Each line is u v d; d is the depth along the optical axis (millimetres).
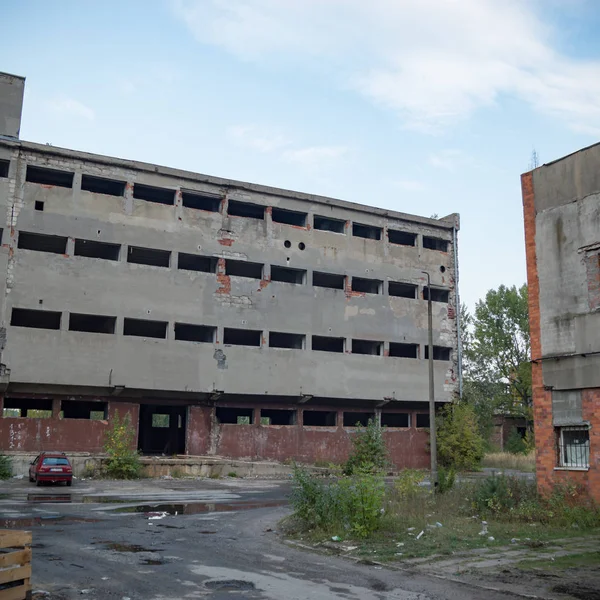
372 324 43688
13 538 8047
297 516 16219
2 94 34719
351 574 10484
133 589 9203
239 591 9180
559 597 8758
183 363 37031
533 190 19219
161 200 40969
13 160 34469
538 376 18078
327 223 45344
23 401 39719
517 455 52938
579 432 16984
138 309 36312
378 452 40094
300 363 40656
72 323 38875
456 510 17859
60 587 9234
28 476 30578
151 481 31203
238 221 40312
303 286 41656
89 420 35000
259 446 39531
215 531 15484
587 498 16203
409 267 46000
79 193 35875
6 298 33156
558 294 17922
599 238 17016
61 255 34812
